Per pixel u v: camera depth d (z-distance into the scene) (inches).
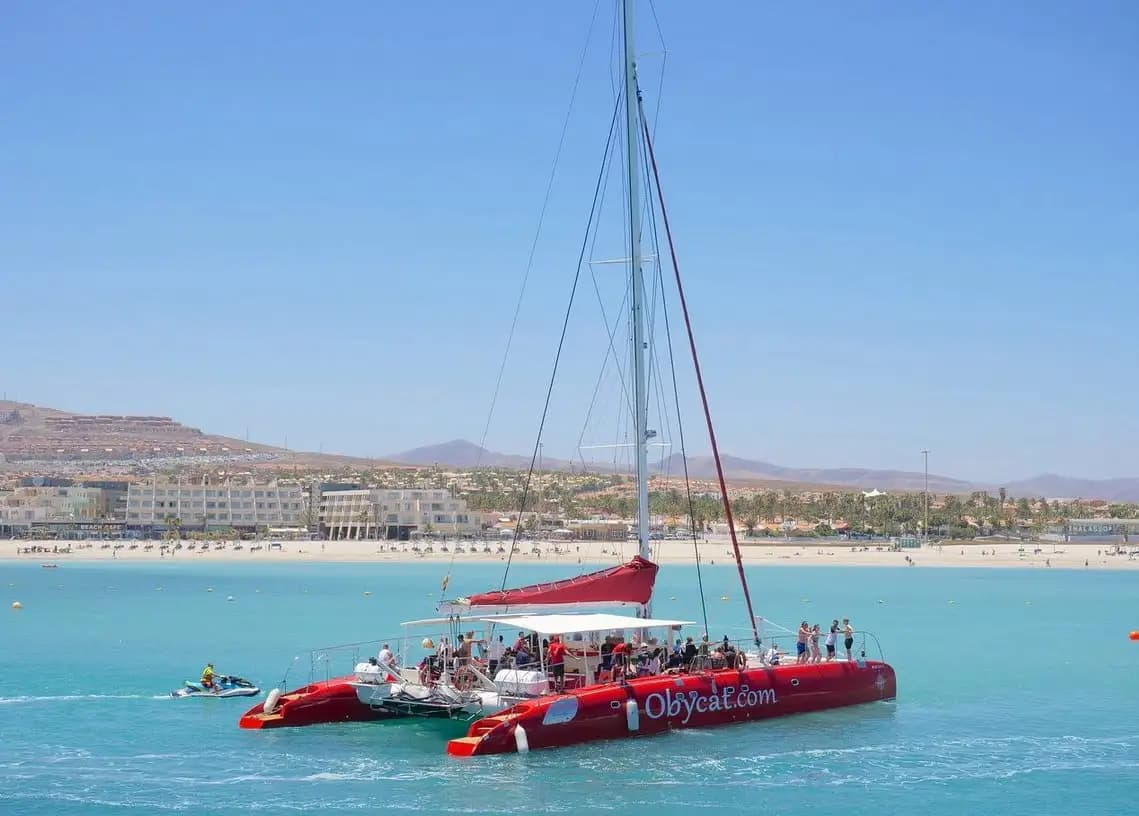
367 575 6230.3
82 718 1450.5
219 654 2260.1
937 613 3651.6
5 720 1439.5
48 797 1058.7
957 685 1820.9
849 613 3659.0
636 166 1384.1
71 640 2568.9
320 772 1135.0
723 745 1237.7
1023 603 4163.4
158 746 1264.8
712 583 5610.2
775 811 1027.9
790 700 1382.9
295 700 1348.4
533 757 1155.3
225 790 1077.8
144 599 4185.5
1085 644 2583.7
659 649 1312.7
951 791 1104.2
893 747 1278.3
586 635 1280.8
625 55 1393.9
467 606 1263.5
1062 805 1061.8
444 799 1040.8
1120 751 1289.4
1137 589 5167.3
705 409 1503.4
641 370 1358.3
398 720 1360.7
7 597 4291.3
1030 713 1535.4
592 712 1188.5
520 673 1195.3
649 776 1115.3
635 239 1370.6
